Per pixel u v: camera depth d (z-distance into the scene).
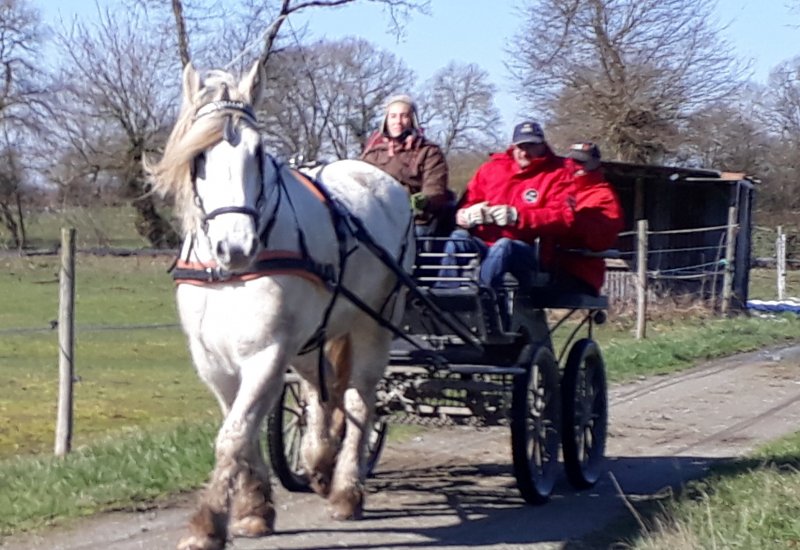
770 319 20.05
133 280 29.94
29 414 11.46
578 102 36.34
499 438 8.98
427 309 6.64
